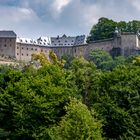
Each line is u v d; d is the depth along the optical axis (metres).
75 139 79.06
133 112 100.56
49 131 92.75
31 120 101.06
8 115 106.19
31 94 103.38
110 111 100.12
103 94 107.31
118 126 99.12
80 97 107.56
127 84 106.19
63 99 104.38
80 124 79.69
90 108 106.44
